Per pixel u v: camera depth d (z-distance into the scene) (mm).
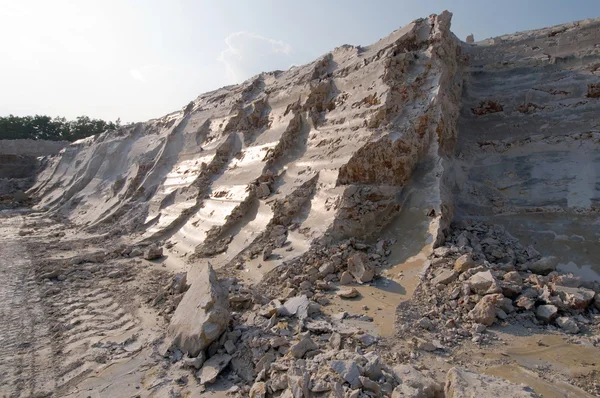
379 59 11766
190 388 5199
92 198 22578
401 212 9477
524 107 11156
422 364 5059
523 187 9805
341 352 4926
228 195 13141
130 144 24500
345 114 11695
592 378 4734
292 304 6688
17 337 7082
